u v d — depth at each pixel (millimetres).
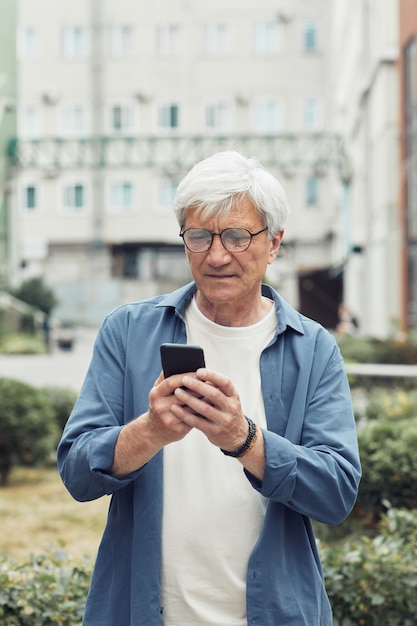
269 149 37375
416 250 21156
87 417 1920
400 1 22266
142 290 39031
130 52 39000
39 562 3420
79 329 37094
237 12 38688
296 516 1919
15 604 3137
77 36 39062
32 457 7891
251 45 38781
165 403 1704
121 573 1904
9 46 33438
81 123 39094
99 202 38844
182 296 2004
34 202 39281
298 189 38281
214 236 1831
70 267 39344
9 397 7738
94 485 1824
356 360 14727
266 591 1832
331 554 3391
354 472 1875
